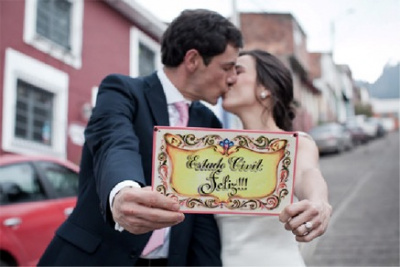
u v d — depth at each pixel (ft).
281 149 4.64
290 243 6.24
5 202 13.24
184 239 6.23
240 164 4.62
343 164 58.95
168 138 4.56
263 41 89.81
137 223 4.29
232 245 6.26
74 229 6.03
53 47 34.88
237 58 6.82
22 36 32.50
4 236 12.60
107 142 5.46
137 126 6.17
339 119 146.10
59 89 35.47
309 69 110.22
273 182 4.65
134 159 5.11
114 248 5.90
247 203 4.63
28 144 32.35
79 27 37.81
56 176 15.37
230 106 6.87
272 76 6.85
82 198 6.14
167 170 4.57
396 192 34.09
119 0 41.42
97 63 39.75
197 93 6.64
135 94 6.27
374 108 190.39
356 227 23.30
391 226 22.99
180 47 6.46
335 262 17.40
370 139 104.53
